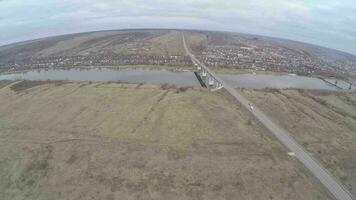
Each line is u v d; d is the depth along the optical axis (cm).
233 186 6856
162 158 8112
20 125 10812
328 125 11294
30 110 12381
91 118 11181
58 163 8100
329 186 6825
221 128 10025
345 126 11481
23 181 7531
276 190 6688
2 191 7231
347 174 7662
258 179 7088
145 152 8462
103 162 8006
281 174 7262
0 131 10375
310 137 9800
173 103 12712
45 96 14262
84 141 9275
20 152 8831
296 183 6906
